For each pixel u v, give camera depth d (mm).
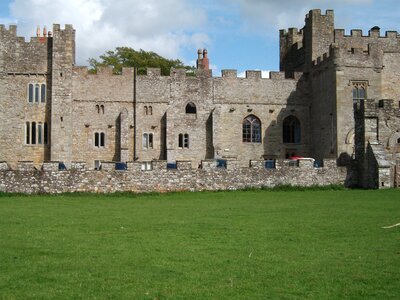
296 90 69125
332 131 62031
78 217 26750
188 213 28328
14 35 63969
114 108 65812
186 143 66875
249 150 67938
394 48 68438
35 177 40062
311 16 68750
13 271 15836
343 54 61531
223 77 68062
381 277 15328
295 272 15812
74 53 68875
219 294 13922
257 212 28531
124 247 19047
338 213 27703
